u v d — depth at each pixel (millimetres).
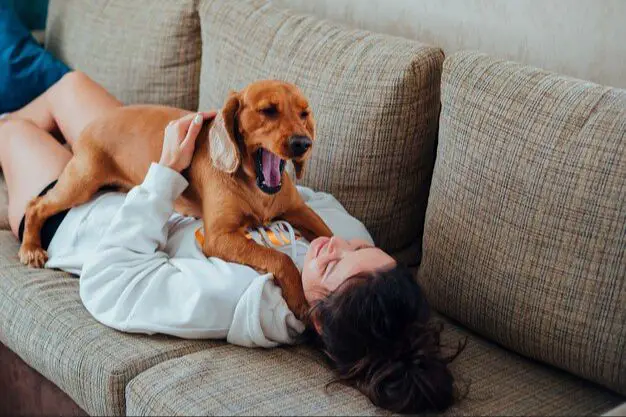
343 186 1802
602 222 1342
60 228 1771
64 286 1670
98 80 2502
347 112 1776
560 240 1390
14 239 1901
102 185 1772
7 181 1992
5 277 1708
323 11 2287
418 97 1731
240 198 1567
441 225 1591
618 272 1328
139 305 1497
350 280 1363
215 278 1484
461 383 1393
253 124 1489
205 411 1280
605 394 1403
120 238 1565
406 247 1896
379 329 1306
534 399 1364
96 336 1491
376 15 2148
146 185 1598
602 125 1367
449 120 1586
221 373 1386
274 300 1467
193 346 1488
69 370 1472
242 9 2107
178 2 2289
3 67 2539
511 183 1454
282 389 1347
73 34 2660
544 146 1416
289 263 1498
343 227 1701
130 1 2463
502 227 1468
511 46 1871
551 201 1398
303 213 1656
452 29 1980
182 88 2312
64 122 2186
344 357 1359
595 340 1356
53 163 1915
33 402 1729
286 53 1934
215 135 1521
